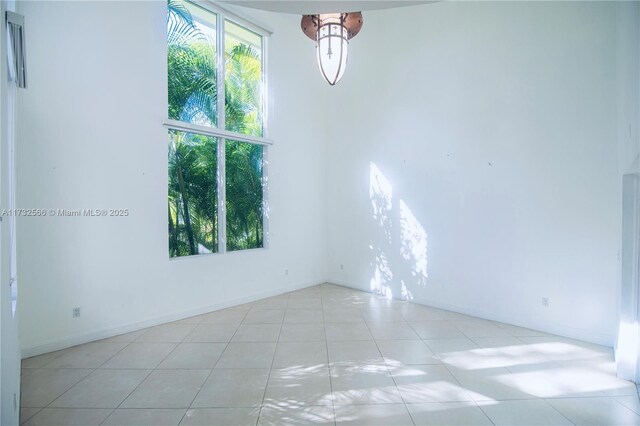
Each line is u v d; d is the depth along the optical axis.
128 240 3.95
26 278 3.21
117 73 3.85
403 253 5.48
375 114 5.89
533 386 2.75
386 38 5.68
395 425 2.23
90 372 2.95
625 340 2.86
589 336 3.67
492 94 4.41
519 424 2.25
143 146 4.09
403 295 5.48
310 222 6.48
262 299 5.53
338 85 6.54
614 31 3.49
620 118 3.22
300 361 3.20
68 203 3.48
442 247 4.95
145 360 3.20
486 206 4.48
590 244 3.67
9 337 1.82
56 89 3.39
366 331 4.03
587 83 3.67
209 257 4.84
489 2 4.43
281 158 5.96
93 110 3.66
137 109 4.03
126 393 2.61
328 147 6.74
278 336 3.86
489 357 3.30
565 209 3.83
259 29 5.60
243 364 3.13
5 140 1.88
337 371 3.00
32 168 3.24
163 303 4.28
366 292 6.00
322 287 6.39
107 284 3.77
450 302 4.87
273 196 5.83
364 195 6.10
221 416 2.33
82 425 2.21
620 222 3.16
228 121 5.29
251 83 5.62
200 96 4.89
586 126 3.68
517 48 4.18
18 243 3.12
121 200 3.89
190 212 4.79
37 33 3.27
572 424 2.26
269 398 2.56
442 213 4.95
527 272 4.12
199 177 4.91
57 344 3.40
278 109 5.91
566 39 3.80
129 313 3.95
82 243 3.58
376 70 5.85
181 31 4.65
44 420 2.26
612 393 2.64
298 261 6.25
